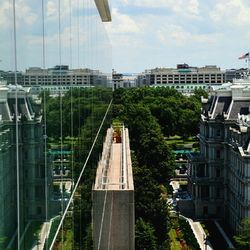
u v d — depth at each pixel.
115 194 46.94
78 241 29.47
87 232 36.66
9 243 14.11
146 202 84.56
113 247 47.38
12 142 14.54
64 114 23.83
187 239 98.12
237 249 84.19
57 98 21.81
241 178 100.88
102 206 45.25
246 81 135.38
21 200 15.45
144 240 74.75
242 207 100.38
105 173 55.84
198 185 118.62
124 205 47.09
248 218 89.81
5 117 13.87
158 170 135.62
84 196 33.75
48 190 19.48
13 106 14.61
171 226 97.62
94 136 46.47
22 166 15.61
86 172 35.72
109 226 46.47
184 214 120.00
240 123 106.75
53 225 20.38
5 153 13.87
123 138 99.75
